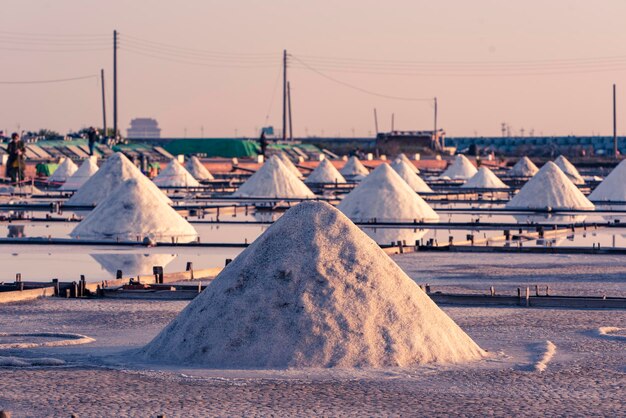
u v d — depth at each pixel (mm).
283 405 19812
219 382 21422
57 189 101938
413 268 43469
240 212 77188
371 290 23422
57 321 29828
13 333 27562
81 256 47531
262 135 148250
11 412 19250
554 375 22531
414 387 21203
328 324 22906
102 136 156250
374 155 197000
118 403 19875
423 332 23391
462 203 90500
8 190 95562
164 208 58375
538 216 76812
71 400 20078
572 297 33281
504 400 20359
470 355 23922
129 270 42375
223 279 23891
